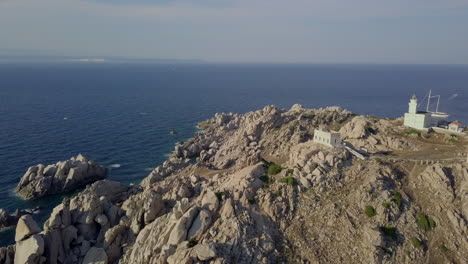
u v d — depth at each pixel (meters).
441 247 82.69
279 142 157.00
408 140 125.62
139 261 84.56
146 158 179.25
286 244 83.75
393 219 86.94
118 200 124.00
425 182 95.81
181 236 84.06
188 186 114.56
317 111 183.25
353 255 81.19
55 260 88.62
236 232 82.50
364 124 138.88
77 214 98.75
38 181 137.25
